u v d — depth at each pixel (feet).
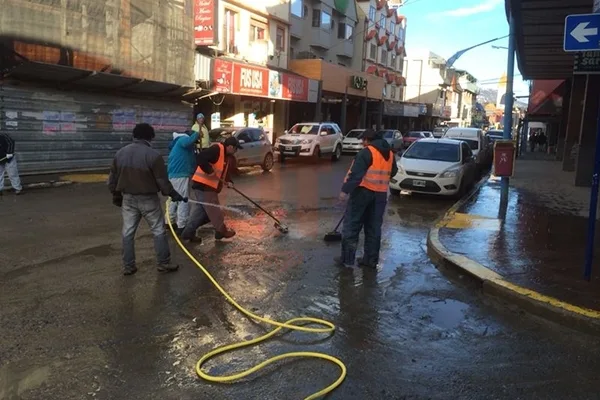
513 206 35.06
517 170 63.36
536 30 42.73
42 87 46.91
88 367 12.21
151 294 17.25
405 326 15.39
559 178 53.67
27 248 22.71
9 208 32.19
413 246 25.67
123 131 55.26
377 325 15.40
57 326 14.47
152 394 11.13
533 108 101.14
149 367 12.32
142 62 54.24
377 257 21.40
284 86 82.84
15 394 10.98
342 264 21.71
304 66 96.99
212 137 54.70
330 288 18.63
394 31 166.91
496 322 15.83
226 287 18.29
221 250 23.39
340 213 33.91
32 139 45.98
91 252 22.29
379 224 21.30
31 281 18.30
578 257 21.53
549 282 18.11
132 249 19.40
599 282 18.16
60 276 18.93
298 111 105.50
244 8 81.35
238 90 70.90
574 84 60.08
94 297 16.81
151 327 14.61
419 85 216.95
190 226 24.48
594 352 13.84
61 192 39.09
